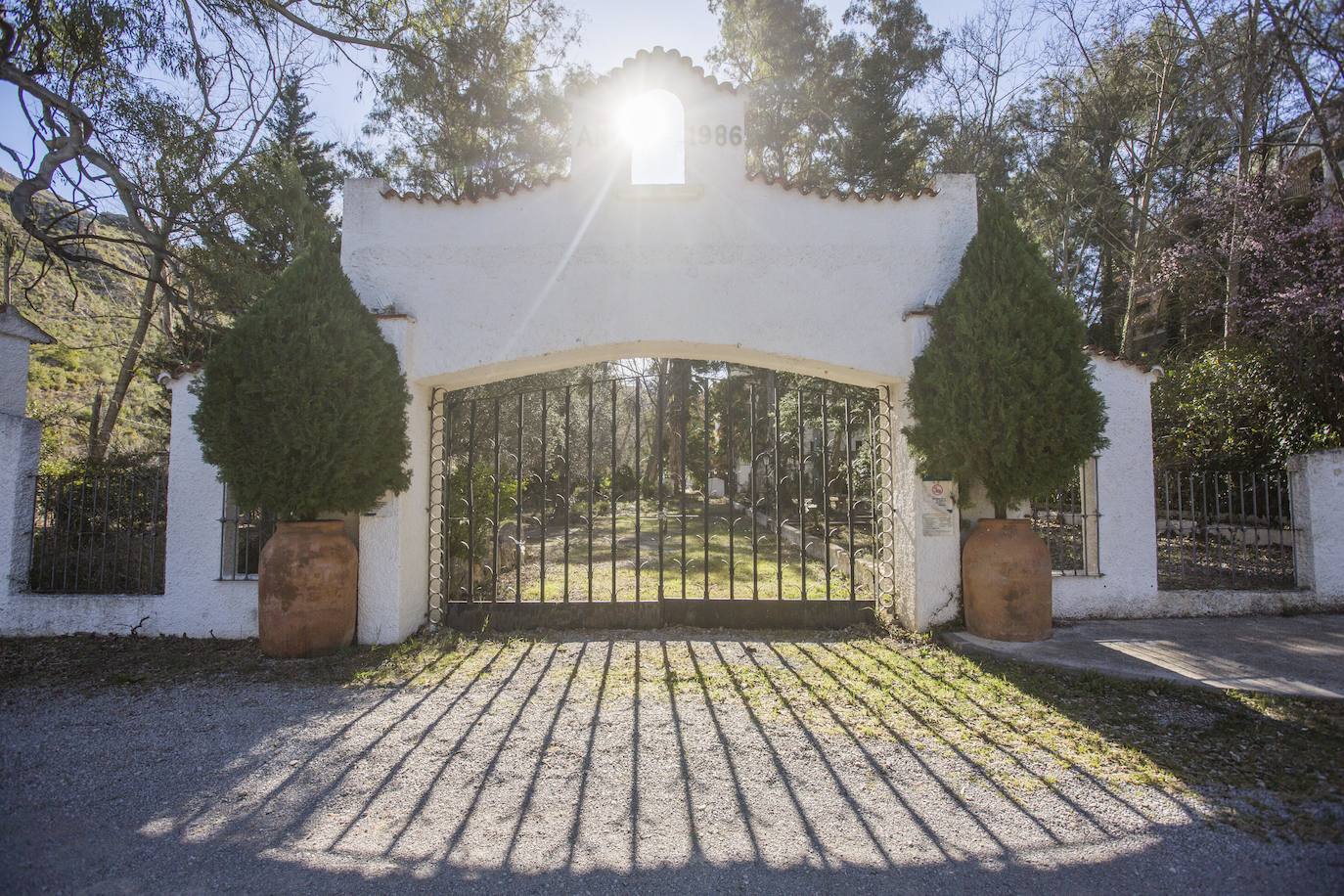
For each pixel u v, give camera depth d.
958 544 6.66
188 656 6.21
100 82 8.38
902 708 4.85
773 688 5.32
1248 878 2.83
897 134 20.17
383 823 3.34
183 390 6.97
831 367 6.98
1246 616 7.10
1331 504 7.25
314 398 5.88
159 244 8.52
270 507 6.04
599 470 27.06
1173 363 13.02
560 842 3.15
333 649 6.25
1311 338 9.70
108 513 7.37
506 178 17.33
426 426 7.25
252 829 3.28
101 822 3.35
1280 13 5.36
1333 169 7.29
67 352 18.50
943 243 6.92
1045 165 19.38
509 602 7.31
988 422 5.98
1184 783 3.67
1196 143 15.08
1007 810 3.43
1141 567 7.11
